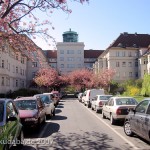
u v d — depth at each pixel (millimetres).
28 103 14586
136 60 77875
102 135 12352
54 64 117188
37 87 72250
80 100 45344
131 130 11523
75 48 116875
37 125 13328
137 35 83812
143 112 10250
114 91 61906
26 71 71312
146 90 40719
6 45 14258
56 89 78188
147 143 10422
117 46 79500
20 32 13758
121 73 77562
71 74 81312
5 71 46812
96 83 65500
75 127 14984
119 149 9453
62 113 23812
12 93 49094
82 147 9867
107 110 17453
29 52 15352
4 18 12906
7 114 8070
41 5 13781
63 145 10250
